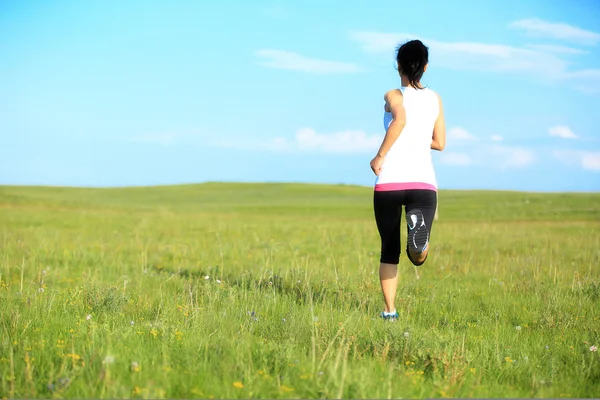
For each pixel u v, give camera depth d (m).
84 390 3.47
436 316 6.38
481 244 15.59
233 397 3.53
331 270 9.76
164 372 3.80
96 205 41.75
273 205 47.72
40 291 6.90
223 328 5.05
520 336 5.59
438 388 3.84
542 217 31.70
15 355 4.15
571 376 4.33
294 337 4.94
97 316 5.76
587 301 7.51
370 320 5.64
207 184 73.62
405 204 5.74
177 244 14.85
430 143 5.80
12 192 54.97
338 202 54.84
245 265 10.67
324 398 3.46
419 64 5.75
